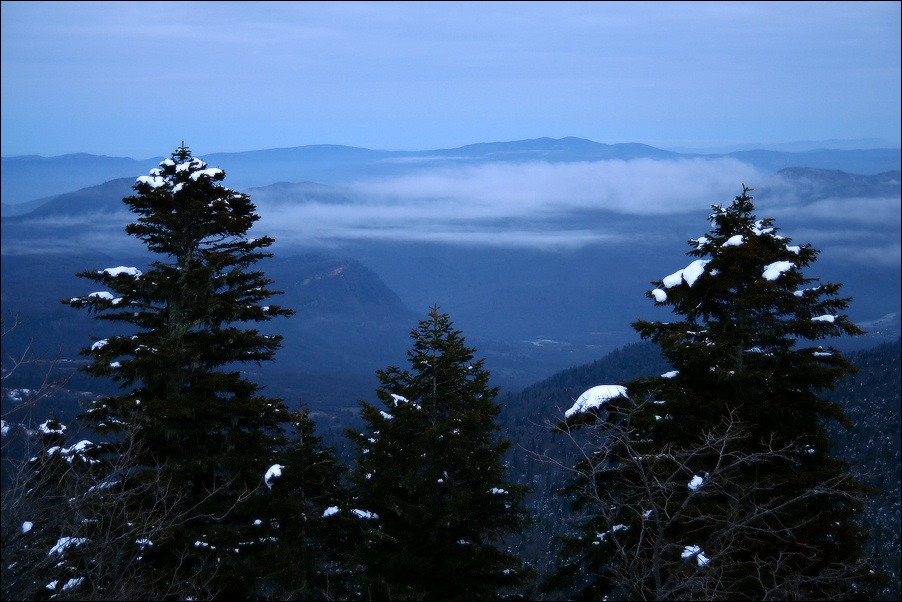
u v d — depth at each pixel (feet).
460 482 67.46
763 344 62.54
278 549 63.31
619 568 50.19
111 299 67.72
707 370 60.80
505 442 67.62
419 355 70.64
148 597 46.50
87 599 38.06
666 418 59.57
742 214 66.03
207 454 66.44
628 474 58.39
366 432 70.59
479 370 70.79
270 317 70.38
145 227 70.95
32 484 39.06
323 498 68.90
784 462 57.77
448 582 64.80
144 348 63.82
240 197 72.33
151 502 60.95
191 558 62.34
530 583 68.03
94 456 60.85
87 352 66.18
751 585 55.36
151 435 63.62
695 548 47.75
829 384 58.90
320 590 64.54
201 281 67.62
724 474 55.01
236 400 67.46
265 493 65.21
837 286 60.85
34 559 38.22
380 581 61.31
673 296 64.18
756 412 57.57
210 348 68.39
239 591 64.69
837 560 54.95
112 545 42.11
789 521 55.72
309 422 69.41
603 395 59.16
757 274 62.28
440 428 65.62
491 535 69.15
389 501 65.67
